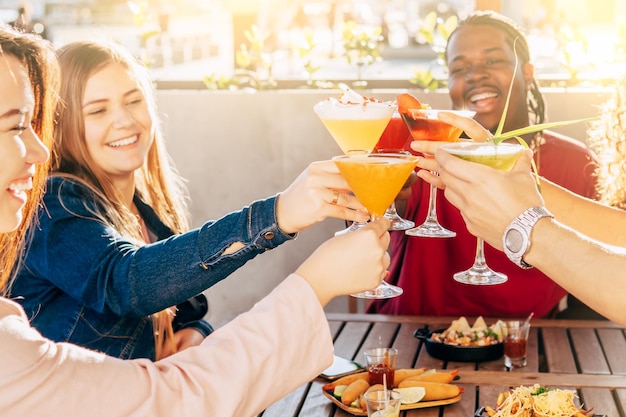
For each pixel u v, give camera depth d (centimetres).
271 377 116
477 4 390
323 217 152
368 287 124
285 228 156
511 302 308
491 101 317
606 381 219
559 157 325
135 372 113
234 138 400
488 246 309
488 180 139
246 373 114
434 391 203
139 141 227
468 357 238
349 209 152
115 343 208
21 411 105
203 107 400
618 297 130
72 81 216
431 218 214
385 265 126
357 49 418
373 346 259
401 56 1494
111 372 111
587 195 324
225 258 165
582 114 371
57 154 216
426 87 393
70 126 217
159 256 175
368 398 181
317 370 121
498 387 216
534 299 307
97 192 209
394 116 210
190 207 407
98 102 218
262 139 398
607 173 274
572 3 1752
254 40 421
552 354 245
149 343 216
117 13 1714
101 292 184
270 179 400
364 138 198
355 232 125
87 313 203
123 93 222
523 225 137
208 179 404
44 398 106
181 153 404
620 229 196
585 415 175
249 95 396
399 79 415
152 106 241
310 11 1180
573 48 389
